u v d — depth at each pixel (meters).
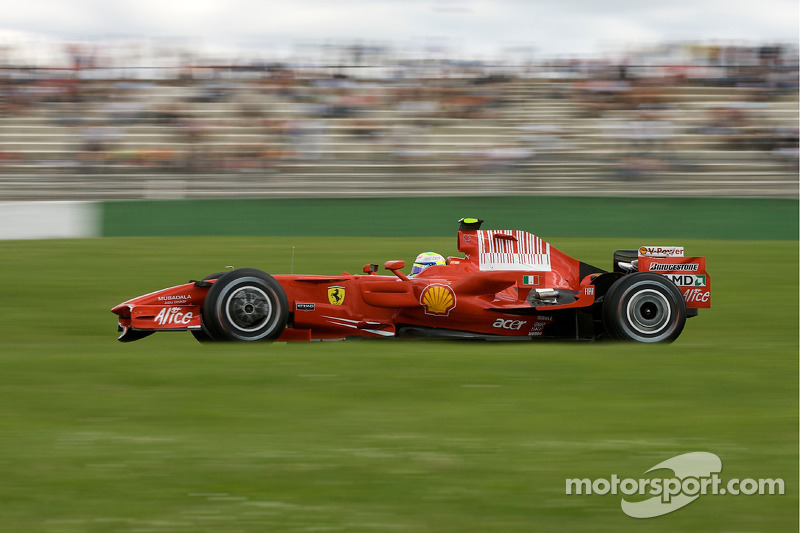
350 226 71.19
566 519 13.70
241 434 17.25
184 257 54.81
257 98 96.19
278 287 25.33
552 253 28.59
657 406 19.42
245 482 14.91
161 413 18.61
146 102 94.62
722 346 27.11
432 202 71.25
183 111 93.19
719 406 19.50
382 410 18.91
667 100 96.38
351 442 16.81
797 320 34.16
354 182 82.00
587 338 27.72
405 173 84.31
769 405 19.66
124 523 13.34
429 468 15.57
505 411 18.91
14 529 13.09
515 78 100.88
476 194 73.94
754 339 29.25
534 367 23.06
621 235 71.44
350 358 23.91
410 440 16.94
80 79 96.81
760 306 37.72
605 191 80.50
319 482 14.94
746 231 71.50
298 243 63.62
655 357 24.69
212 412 18.69
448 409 19.02
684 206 71.25
